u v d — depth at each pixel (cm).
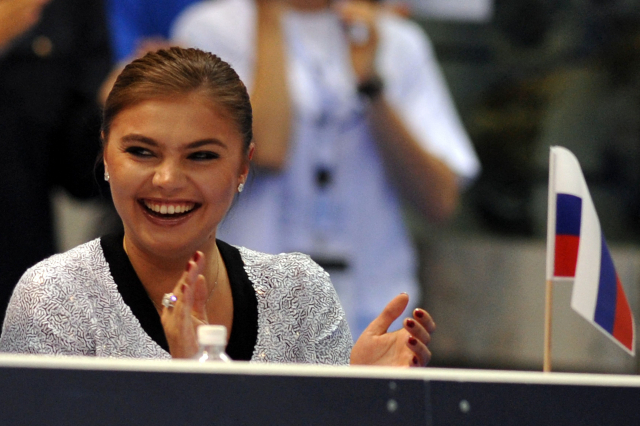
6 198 1152
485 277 1775
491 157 1783
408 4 1659
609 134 1878
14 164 1155
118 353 643
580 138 1856
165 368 410
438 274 1717
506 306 1777
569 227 620
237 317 684
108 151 638
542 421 433
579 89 1842
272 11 1375
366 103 1419
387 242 1454
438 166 1484
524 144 1800
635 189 1883
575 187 622
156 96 620
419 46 1495
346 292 1419
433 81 1507
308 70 1390
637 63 1862
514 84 1802
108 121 636
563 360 1814
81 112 1195
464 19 1728
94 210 1270
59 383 403
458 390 430
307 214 1391
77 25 1214
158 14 1313
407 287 1477
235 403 412
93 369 405
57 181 1199
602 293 604
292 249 1386
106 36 1239
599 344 1809
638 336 1812
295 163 1379
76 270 659
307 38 1395
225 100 636
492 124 1781
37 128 1174
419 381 428
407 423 423
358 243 1429
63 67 1195
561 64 1828
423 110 1491
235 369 415
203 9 1348
